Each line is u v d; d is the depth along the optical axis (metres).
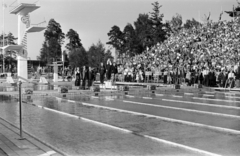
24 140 9.59
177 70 38.78
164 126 11.97
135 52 85.38
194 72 36.53
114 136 10.26
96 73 47.50
